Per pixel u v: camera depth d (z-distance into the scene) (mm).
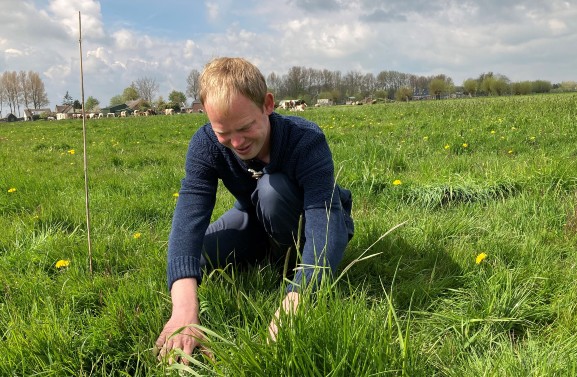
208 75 1748
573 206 3363
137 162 7648
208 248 2443
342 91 106062
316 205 2035
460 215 3479
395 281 2520
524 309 2127
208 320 2035
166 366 1585
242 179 2275
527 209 3465
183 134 14188
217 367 1539
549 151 5961
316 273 1747
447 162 5371
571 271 2420
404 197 4133
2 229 3561
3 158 8703
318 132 2111
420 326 2051
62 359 1850
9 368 1785
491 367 1709
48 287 2457
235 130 1761
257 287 2326
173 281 1930
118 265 2781
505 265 2543
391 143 7625
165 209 4020
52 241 3133
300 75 102812
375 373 1464
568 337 1913
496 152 6363
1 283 2547
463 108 16266
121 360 1894
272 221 2299
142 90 96438
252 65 1803
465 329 2010
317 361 1547
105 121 29875
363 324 1619
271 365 1510
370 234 2951
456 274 2533
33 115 89688
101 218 3744
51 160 8430
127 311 2080
